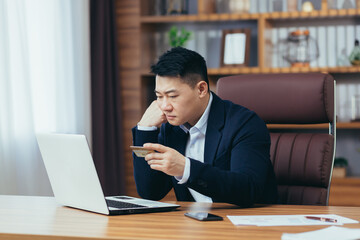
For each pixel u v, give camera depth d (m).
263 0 3.94
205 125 1.59
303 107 1.87
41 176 3.07
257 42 3.94
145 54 3.96
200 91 1.51
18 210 1.36
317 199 1.77
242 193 1.37
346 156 3.85
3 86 2.75
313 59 3.71
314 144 1.82
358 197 3.49
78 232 1.05
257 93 1.94
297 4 3.88
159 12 3.97
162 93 1.46
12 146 2.81
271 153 1.88
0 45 2.74
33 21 3.08
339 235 0.96
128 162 3.84
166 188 1.75
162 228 1.08
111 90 3.74
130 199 1.52
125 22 3.84
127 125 3.85
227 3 4.00
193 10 4.06
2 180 2.76
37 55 3.11
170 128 1.68
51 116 3.21
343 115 3.86
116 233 1.04
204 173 1.31
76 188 1.33
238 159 1.47
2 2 2.74
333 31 3.85
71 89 3.39
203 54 4.05
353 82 3.84
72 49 3.43
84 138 1.25
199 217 1.18
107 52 3.74
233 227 1.09
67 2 3.36
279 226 1.10
